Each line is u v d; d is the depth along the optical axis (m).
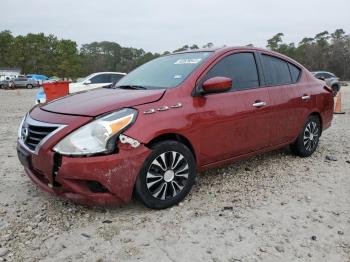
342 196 4.24
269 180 4.71
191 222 3.54
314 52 89.62
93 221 3.54
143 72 4.81
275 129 4.96
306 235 3.35
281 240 3.26
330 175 4.95
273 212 3.79
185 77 4.11
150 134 3.51
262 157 5.73
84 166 3.27
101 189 3.45
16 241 3.20
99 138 3.31
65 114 3.56
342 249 3.13
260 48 5.09
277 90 5.00
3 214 3.71
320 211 3.84
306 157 5.79
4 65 84.19
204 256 3.01
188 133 3.85
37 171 3.64
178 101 3.85
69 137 3.33
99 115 3.42
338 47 88.50
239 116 4.37
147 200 3.63
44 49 85.44
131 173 3.44
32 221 3.55
